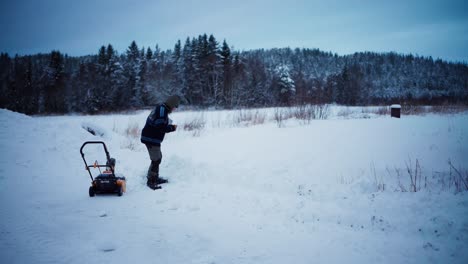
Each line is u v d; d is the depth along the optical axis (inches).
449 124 382.6
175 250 123.6
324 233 147.6
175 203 185.6
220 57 2041.1
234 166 266.8
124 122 756.6
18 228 141.0
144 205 184.9
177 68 2198.6
